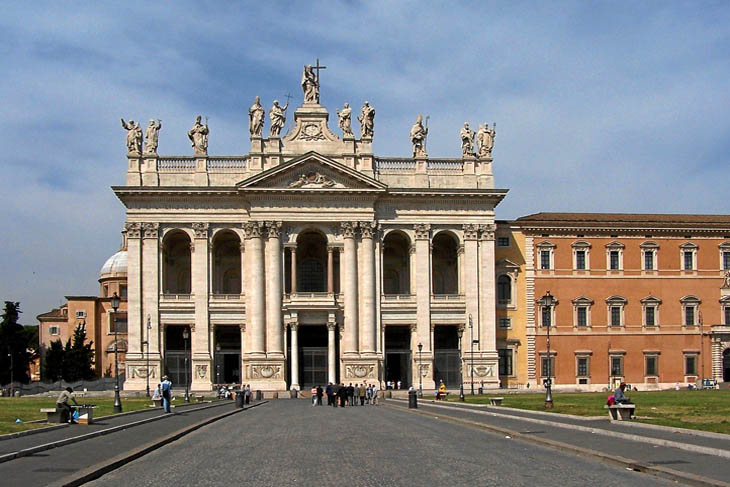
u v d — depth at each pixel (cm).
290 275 11119
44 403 7406
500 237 11381
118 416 5528
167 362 10800
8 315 13875
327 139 11031
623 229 11450
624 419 4594
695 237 11569
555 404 6662
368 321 10794
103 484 2548
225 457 3222
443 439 3922
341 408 7506
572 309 11369
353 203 10869
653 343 11431
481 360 10912
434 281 11781
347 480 2581
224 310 10762
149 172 10819
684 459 2914
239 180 10875
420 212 11050
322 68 11162
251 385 10562
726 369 11569
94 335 15375
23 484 2398
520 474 2684
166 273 11262
